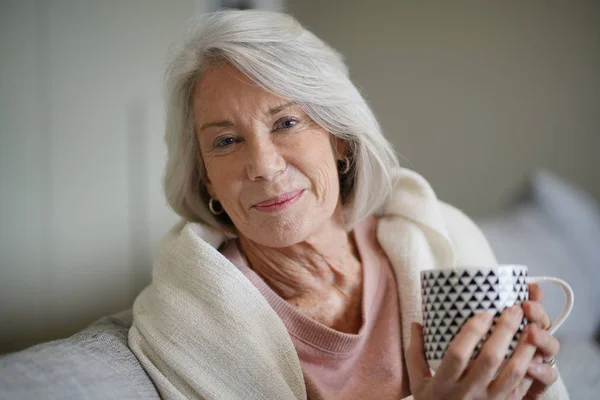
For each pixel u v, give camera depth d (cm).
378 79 247
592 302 160
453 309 72
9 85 175
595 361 137
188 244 94
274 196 94
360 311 103
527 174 212
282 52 94
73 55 186
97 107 190
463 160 226
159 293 93
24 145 178
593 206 183
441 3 231
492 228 162
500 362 69
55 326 180
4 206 174
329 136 103
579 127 204
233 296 90
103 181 190
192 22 105
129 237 195
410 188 114
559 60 208
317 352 95
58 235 182
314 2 263
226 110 94
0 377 70
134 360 89
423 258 106
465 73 226
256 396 85
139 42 200
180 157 108
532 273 153
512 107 216
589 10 203
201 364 86
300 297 103
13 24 176
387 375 97
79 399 73
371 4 249
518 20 216
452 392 71
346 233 110
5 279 174
